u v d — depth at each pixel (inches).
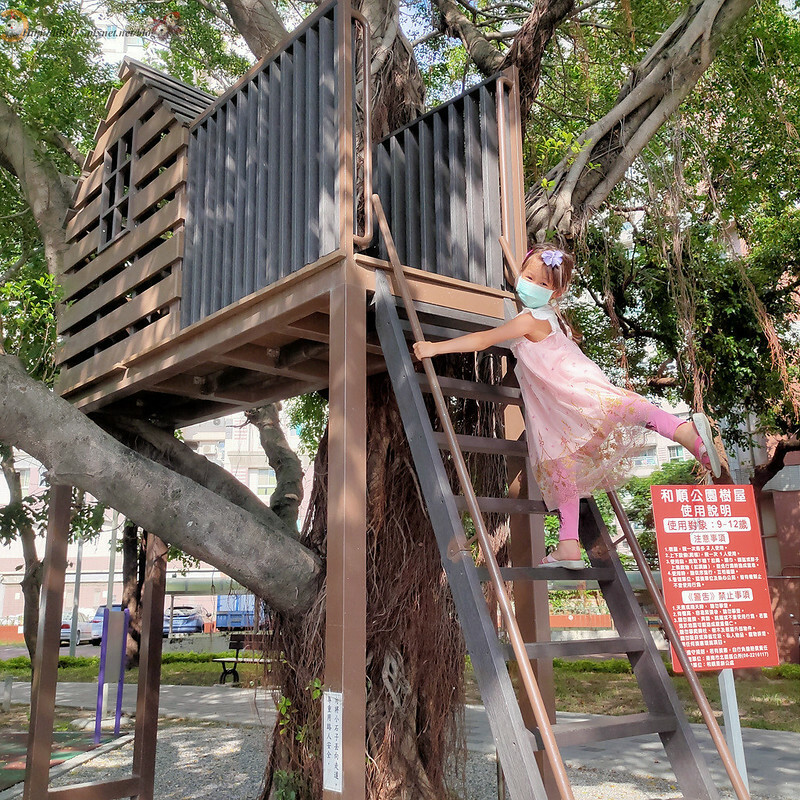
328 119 142.4
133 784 210.5
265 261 151.3
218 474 213.3
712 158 321.4
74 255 229.9
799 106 298.5
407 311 131.1
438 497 114.0
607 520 773.9
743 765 142.6
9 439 136.8
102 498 145.7
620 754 307.9
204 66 422.6
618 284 398.6
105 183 217.0
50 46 340.8
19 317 219.6
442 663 173.3
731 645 144.7
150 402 222.1
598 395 115.5
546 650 109.7
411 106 226.1
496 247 157.8
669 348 438.3
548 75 306.2
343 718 113.3
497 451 129.6
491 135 165.3
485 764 281.9
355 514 122.3
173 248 178.4
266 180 155.8
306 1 290.4
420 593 171.9
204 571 1010.7
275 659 177.5
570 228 201.3
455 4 279.4
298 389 195.5
